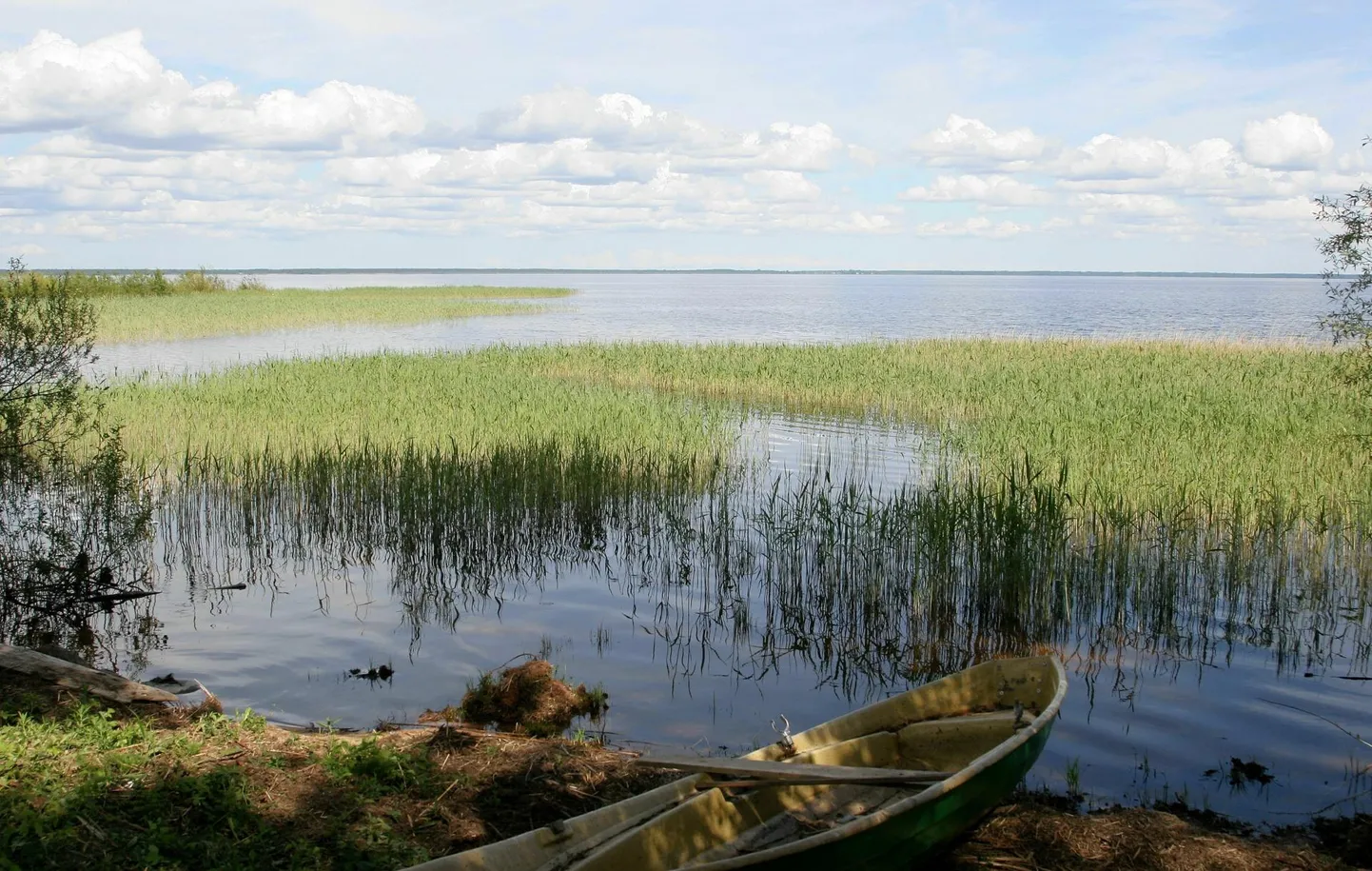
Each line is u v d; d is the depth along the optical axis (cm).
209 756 721
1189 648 1058
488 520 1402
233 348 4312
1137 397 2248
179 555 1387
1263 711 899
